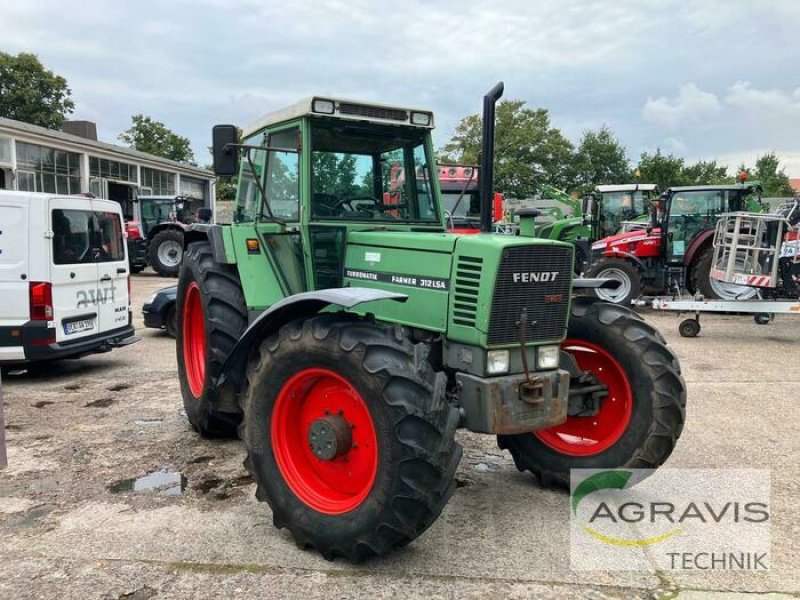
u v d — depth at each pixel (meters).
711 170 50.09
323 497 3.05
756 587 2.75
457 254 3.21
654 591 2.72
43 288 6.20
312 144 3.88
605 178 52.34
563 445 3.82
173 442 4.62
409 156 4.26
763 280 8.81
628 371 3.67
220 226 4.45
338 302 2.80
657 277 12.23
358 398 2.88
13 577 2.79
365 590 2.69
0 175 17.66
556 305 3.29
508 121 42.75
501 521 3.37
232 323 4.38
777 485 3.84
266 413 3.16
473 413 3.11
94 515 3.41
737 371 6.91
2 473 4.00
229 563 2.91
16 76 34.66
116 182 23.38
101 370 7.05
